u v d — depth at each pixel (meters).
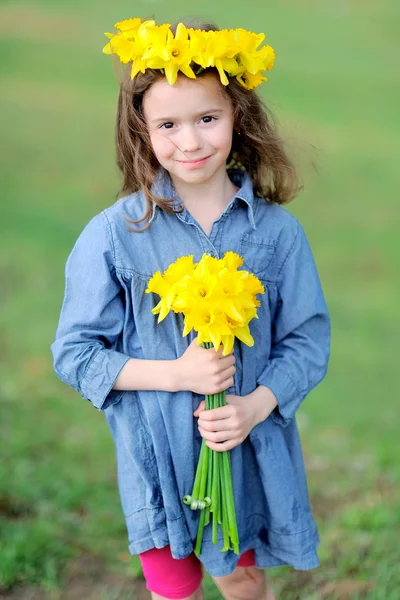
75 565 4.53
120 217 3.16
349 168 14.10
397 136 15.59
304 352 3.29
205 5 23.55
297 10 23.73
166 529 3.19
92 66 18.58
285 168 3.41
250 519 3.36
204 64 2.92
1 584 4.32
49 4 22.84
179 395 3.13
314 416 6.75
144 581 4.43
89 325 3.15
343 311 9.34
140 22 3.06
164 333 3.16
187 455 3.16
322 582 4.34
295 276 3.29
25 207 12.13
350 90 17.91
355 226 12.12
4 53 19.06
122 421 3.21
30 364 7.39
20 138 14.88
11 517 4.90
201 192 3.20
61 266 10.03
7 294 9.12
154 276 2.97
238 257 3.02
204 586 4.31
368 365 7.90
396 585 4.23
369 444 6.14
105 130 15.40
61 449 5.81
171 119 3.01
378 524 4.81
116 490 5.28
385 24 22.70
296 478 3.40
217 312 2.90
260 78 3.14
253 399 3.18
